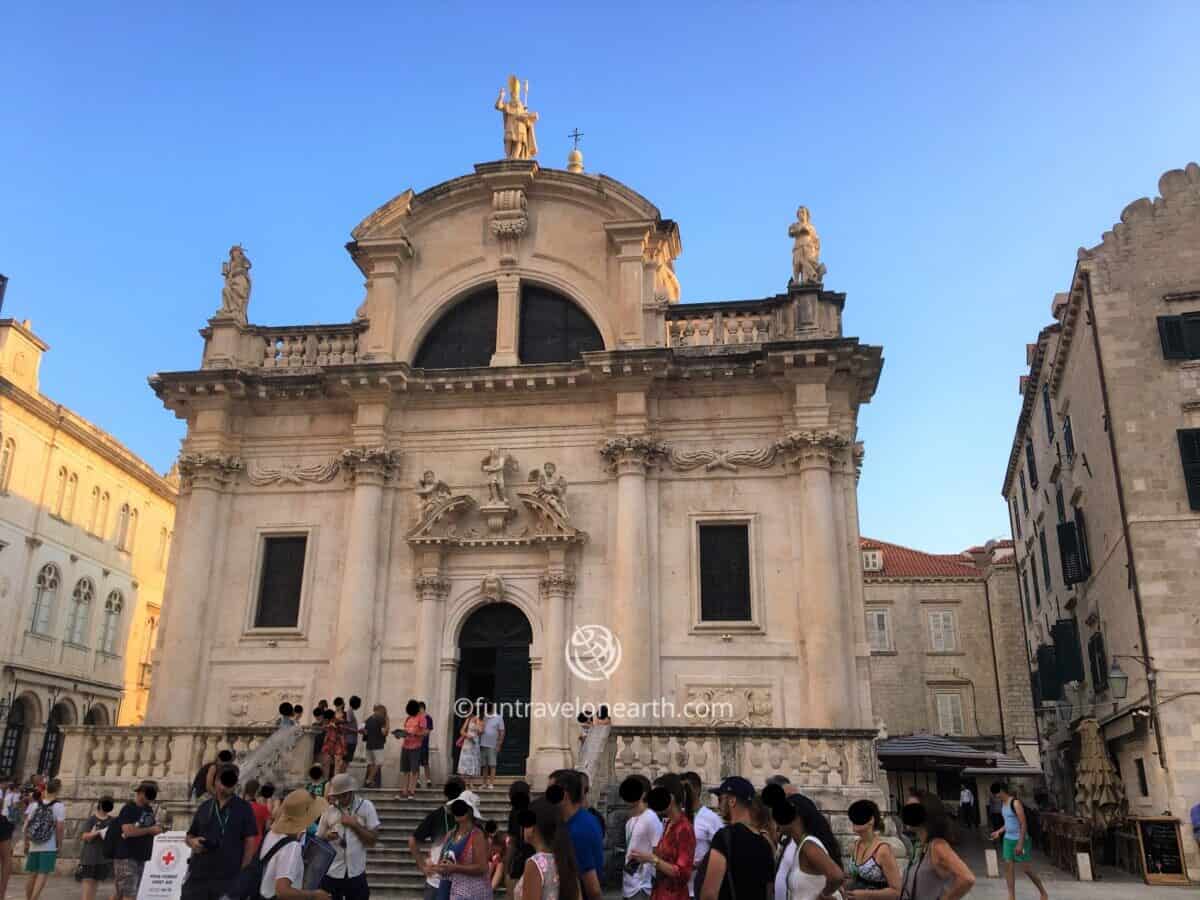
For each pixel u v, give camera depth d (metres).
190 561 23.00
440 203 25.58
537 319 24.92
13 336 36.97
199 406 24.30
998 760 33.09
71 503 39.91
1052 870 23.66
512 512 22.69
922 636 48.25
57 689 38.34
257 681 22.47
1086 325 25.75
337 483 23.84
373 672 22.17
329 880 10.04
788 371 22.30
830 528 21.34
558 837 7.43
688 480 22.66
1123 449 23.34
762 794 7.66
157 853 11.23
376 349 24.42
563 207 25.17
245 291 25.80
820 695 20.22
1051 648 33.84
